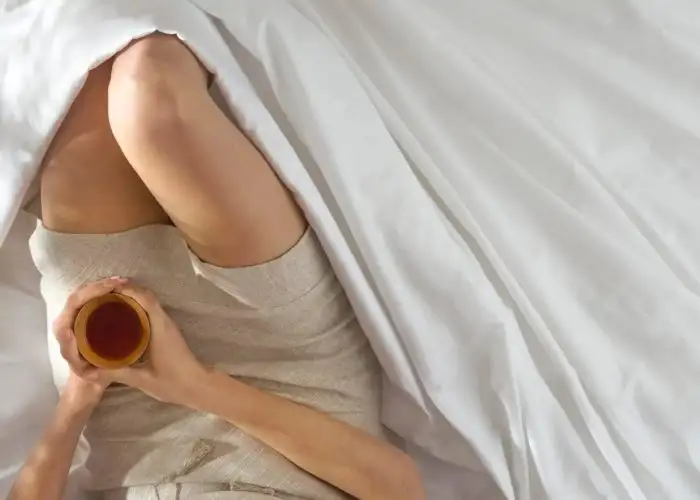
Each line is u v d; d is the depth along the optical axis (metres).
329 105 0.81
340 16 0.87
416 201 0.85
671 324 0.89
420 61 0.87
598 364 0.90
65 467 0.88
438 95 0.89
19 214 0.87
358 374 0.91
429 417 0.92
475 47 0.90
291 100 0.80
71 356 0.80
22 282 0.93
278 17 0.79
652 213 0.92
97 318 0.79
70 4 0.74
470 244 0.89
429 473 0.97
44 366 0.96
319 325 0.86
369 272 0.86
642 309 0.89
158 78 0.71
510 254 0.89
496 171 0.90
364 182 0.83
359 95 0.83
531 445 0.89
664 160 0.91
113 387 0.89
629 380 0.90
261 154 0.77
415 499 0.88
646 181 0.91
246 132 0.75
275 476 0.87
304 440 0.85
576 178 0.89
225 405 0.83
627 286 0.89
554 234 0.90
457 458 0.94
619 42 0.90
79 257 0.81
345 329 0.89
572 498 0.90
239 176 0.74
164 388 0.82
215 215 0.75
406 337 0.87
